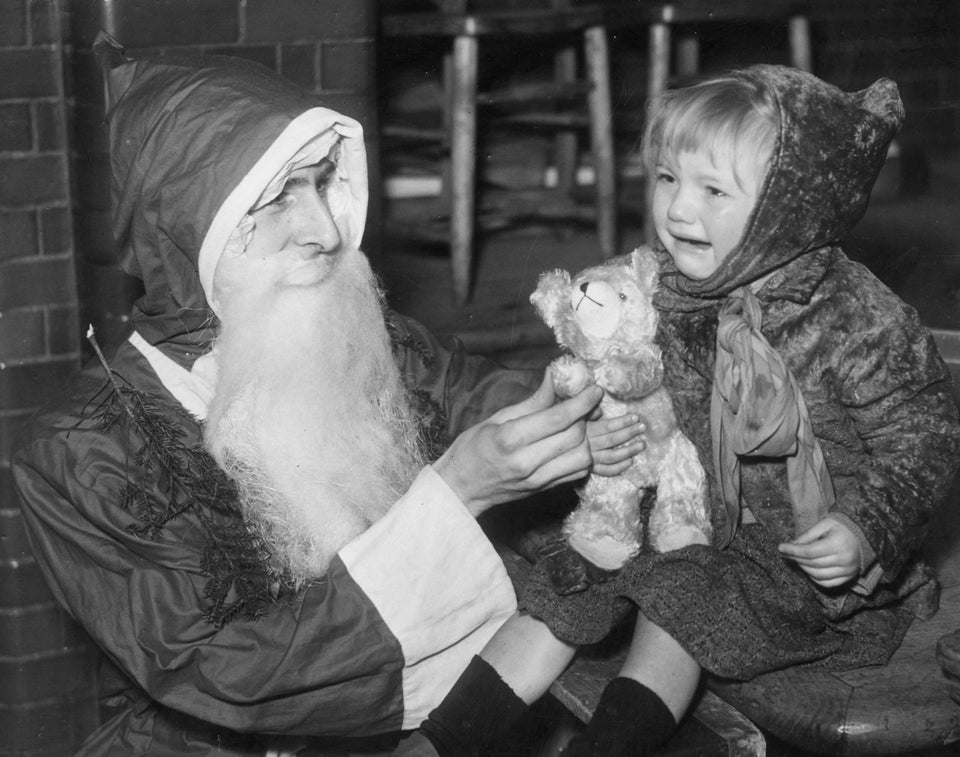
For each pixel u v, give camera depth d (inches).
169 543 62.2
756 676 60.0
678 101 59.6
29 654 100.0
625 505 59.6
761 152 57.1
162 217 62.4
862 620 63.1
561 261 166.2
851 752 57.3
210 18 95.9
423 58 185.3
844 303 59.5
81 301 96.7
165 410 65.0
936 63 187.3
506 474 58.8
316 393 64.4
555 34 177.2
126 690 71.7
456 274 156.3
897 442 58.9
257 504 63.4
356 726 62.2
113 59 69.8
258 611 61.5
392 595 60.2
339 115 63.9
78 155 94.3
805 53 176.4
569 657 60.3
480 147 186.7
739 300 59.3
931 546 75.1
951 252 153.6
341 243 67.0
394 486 67.2
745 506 62.4
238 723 60.3
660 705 56.2
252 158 61.1
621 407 59.7
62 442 64.1
